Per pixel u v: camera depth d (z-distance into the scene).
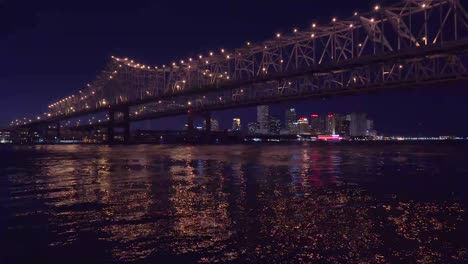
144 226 14.09
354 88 88.50
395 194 20.78
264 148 109.31
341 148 108.06
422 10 74.06
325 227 13.69
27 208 17.67
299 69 97.69
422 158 54.94
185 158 57.41
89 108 184.75
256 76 110.25
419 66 77.81
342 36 90.94
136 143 187.00
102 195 21.19
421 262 10.43
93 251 11.50
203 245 11.88
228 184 25.44
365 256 10.85
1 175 33.53
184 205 17.89
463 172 33.06
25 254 11.34
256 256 10.94
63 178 30.42
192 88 133.75
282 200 19.06
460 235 12.59
